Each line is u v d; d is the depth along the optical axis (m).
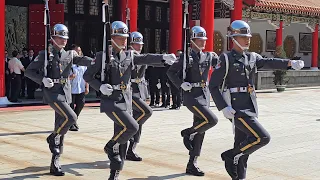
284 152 9.94
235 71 6.51
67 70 7.81
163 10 27.48
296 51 35.78
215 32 29.12
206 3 21.41
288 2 29.52
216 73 6.54
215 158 9.19
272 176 7.95
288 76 28.88
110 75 6.93
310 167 8.66
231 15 26.77
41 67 7.75
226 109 6.30
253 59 6.64
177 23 21.23
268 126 13.56
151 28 26.95
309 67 36.09
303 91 27.11
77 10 23.72
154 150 9.78
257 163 8.89
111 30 6.93
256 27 32.62
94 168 8.13
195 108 7.73
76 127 11.88
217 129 12.69
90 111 15.95
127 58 7.00
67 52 7.86
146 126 12.98
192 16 27.56
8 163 8.32
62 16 20.66
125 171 8.00
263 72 27.50
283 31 34.91
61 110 7.61
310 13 30.58
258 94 24.55
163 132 12.02
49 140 7.76
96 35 24.53
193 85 7.87
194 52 8.00
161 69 17.41
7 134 11.20
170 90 17.66
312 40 34.00
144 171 8.03
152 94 17.92
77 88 11.78
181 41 21.58
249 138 6.37
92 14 24.31
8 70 17.77
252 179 7.71
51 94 7.64
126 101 6.95
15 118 13.92
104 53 6.86
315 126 13.72
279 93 25.39
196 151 7.82
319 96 24.00
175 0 21.14
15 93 17.66
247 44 6.55
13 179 7.30
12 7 21.52
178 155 9.34
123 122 6.77
